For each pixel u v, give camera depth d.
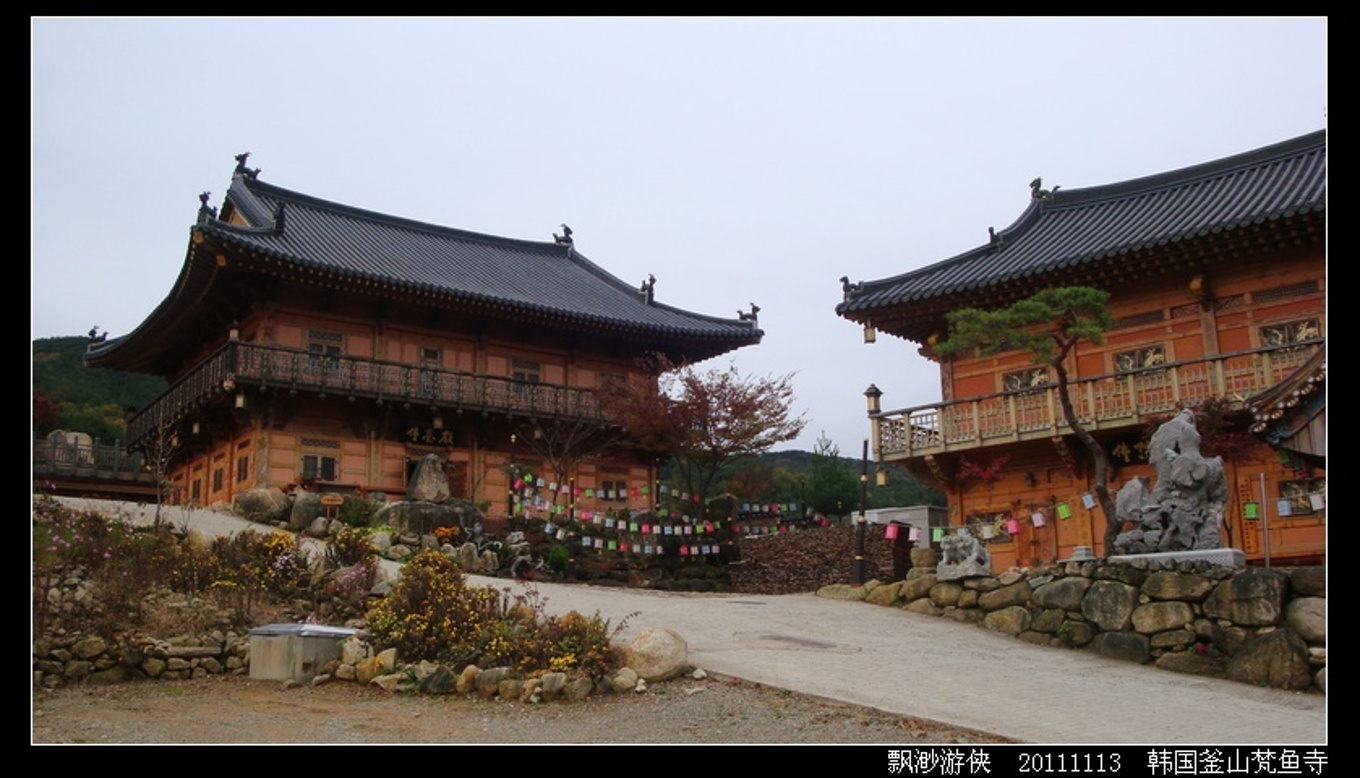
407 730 12.32
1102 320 23.16
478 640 15.23
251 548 19.56
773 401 38.06
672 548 34.66
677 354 48.06
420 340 42.34
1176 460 19.25
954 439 33.28
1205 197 35.75
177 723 12.39
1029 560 32.62
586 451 43.91
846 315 36.25
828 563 31.11
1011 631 19.83
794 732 12.19
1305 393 18.34
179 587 17.75
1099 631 18.42
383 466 39.91
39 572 15.02
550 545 32.25
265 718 12.81
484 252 51.12
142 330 43.19
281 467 37.78
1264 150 36.44
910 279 37.25
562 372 45.59
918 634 19.56
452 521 30.86
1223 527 24.03
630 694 14.00
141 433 43.78
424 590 16.14
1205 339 31.53
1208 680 16.44
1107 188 39.94
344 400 38.94
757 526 37.81
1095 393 30.88
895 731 12.30
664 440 39.47
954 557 21.83
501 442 42.75
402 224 49.94
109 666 14.77
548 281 49.59
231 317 40.56
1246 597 16.81
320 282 37.56
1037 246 36.88
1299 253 30.38
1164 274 32.28
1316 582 16.36
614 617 19.89
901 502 65.44
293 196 47.00
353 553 20.45
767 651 16.94
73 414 59.12
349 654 15.22
